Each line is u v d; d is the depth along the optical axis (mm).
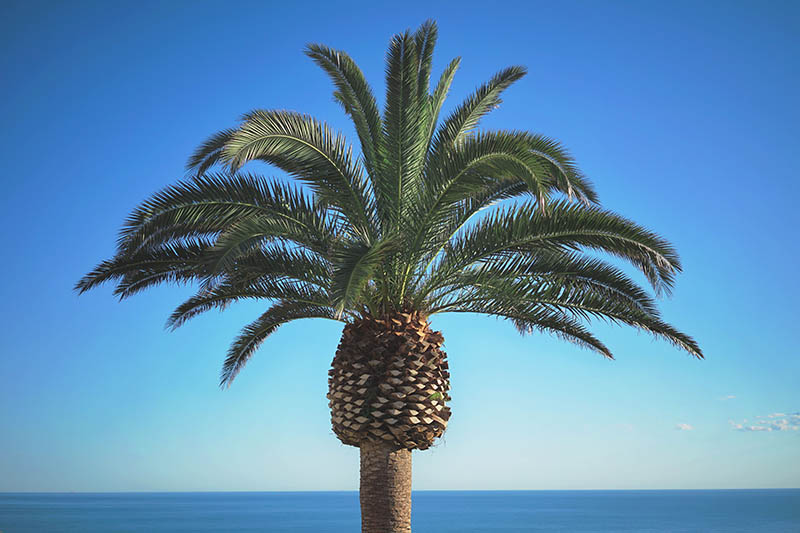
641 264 10617
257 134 9273
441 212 10531
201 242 11562
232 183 10234
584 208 10352
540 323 12727
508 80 11664
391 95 10359
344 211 10875
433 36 11438
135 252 11156
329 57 11148
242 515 138625
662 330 11453
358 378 10992
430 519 127750
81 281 11391
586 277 11484
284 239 10531
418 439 10906
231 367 14336
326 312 12758
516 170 9062
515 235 10711
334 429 11305
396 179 10648
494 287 11312
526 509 181375
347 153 10570
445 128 11508
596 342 12992
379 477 10852
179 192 9977
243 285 12086
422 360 11086
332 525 101375
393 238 9266
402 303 11414
